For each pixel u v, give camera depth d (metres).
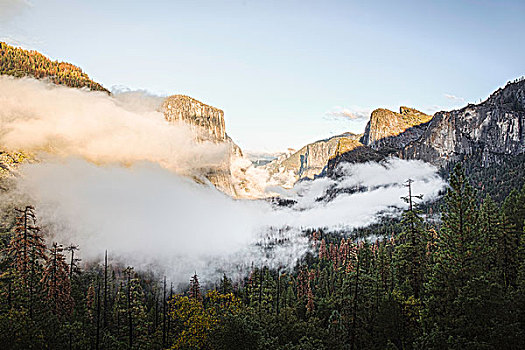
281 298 92.81
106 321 62.16
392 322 47.75
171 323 60.56
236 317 42.00
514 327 29.45
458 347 29.77
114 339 53.19
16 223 48.94
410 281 53.78
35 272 49.19
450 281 37.28
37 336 38.62
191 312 50.06
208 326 45.69
